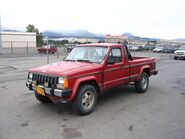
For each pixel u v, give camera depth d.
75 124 3.78
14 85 7.04
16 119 4.00
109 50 4.88
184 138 3.24
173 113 4.42
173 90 6.67
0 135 3.30
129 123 3.84
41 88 4.15
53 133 3.39
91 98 4.42
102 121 3.94
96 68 4.43
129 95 5.97
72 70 4.04
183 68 12.80
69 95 3.83
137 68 5.93
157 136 3.31
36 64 13.38
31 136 3.28
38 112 4.42
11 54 22.81
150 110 4.61
